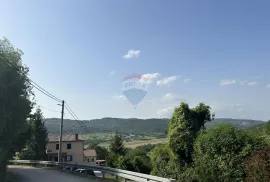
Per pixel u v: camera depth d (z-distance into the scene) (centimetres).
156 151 2077
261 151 988
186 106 1769
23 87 1945
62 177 2288
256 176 960
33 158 6275
